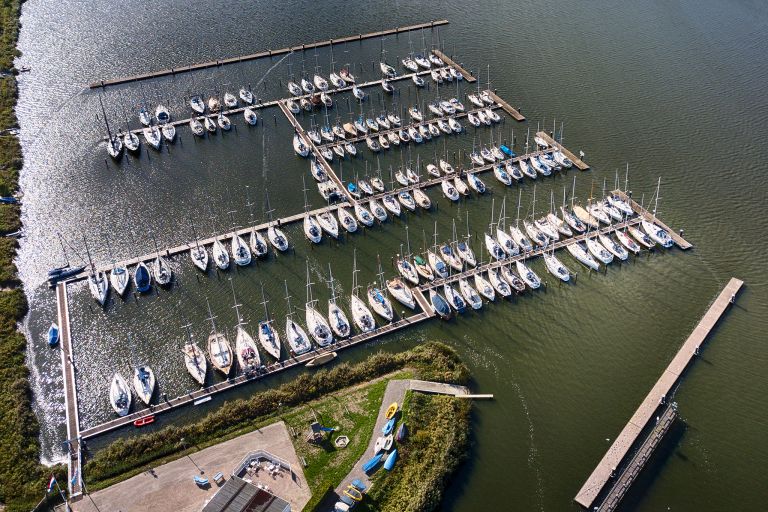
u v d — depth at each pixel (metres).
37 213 158.12
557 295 142.75
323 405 117.06
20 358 125.56
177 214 158.62
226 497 97.06
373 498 102.69
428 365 125.12
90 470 105.88
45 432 114.00
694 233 158.62
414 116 192.00
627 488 107.88
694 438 116.31
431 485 104.69
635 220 160.25
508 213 162.12
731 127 193.62
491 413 119.38
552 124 193.25
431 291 140.88
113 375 123.19
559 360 129.50
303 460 107.31
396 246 152.62
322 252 150.38
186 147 180.25
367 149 180.88
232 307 136.75
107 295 138.38
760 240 156.75
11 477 105.06
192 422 115.06
